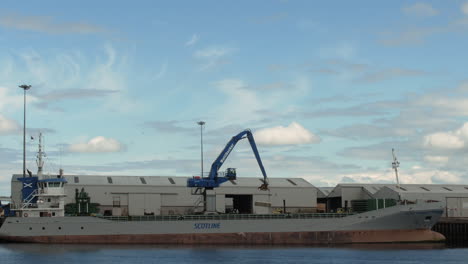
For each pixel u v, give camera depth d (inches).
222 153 4439.0
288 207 5275.6
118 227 3838.6
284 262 3053.6
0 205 4128.9
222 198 5078.7
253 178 5467.5
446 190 5364.2
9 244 3789.4
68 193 4702.3
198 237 3865.7
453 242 4375.0
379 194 5191.9
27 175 4712.1
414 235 3934.5
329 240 3890.3
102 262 3043.8
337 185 5447.8
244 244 3858.3
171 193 4980.3
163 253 3378.4
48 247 3636.8
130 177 5157.5
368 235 3905.0
